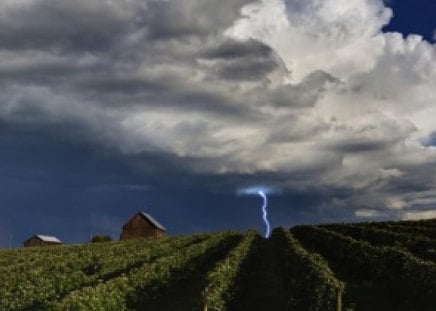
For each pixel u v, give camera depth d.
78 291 24.75
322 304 25.06
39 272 35.56
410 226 80.75
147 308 33.84
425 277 28.62
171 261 40.44
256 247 64.69
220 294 26.19
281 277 44.44
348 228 77.75
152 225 128.50
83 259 45.44
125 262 43.94
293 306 28.61
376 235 63.81
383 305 30.53
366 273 39.38
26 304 28.03
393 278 33.16
